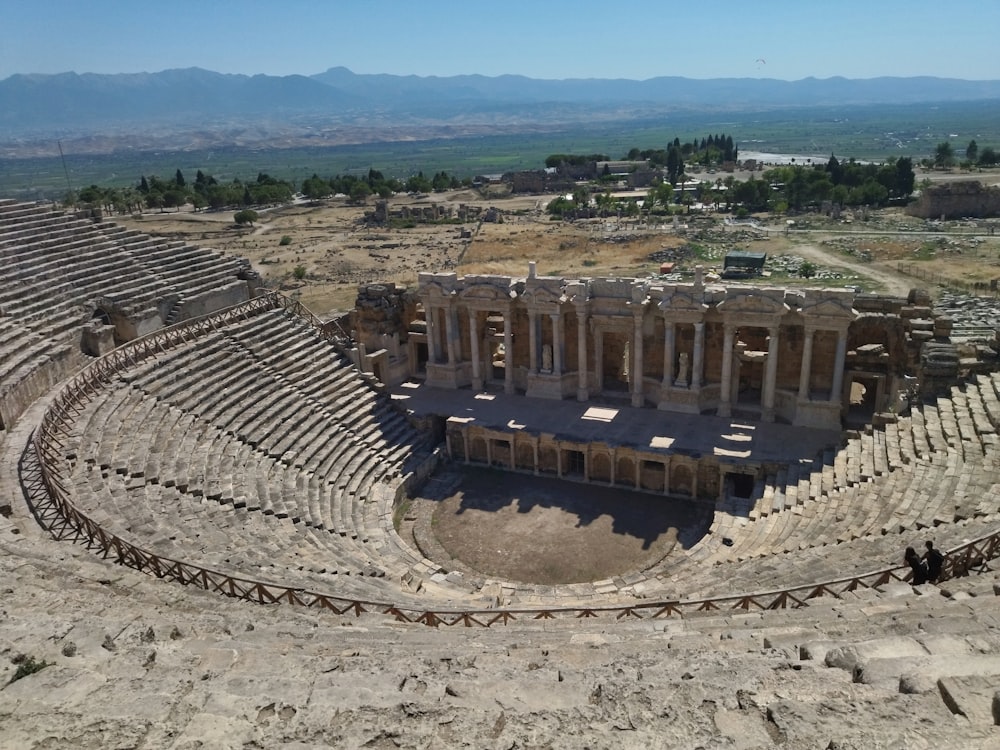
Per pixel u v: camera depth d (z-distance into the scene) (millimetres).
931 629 12984
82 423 33500
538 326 51156
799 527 31500
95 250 47875
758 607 19922
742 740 9484
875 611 16266
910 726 9078
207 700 10805
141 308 44562
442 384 54781
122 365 39562
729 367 46125
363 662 14000
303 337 50312
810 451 41531
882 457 34344
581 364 50031
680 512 41188
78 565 20547
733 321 45062
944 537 22906
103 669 11891
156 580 20562
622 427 46250
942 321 39250
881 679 10609
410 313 56938
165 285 48219
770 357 44906
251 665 13211
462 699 11438
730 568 28047
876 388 46375
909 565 19281
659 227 143375
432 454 47312
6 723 9977
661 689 10945
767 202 162375
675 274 97000
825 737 9180
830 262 105250
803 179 163250
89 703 10625
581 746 9656
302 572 26000
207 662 13219
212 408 39688
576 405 50312
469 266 113500
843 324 42438
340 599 21016
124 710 10477
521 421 47938
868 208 155750
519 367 53688
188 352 42906
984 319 64938
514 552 37906
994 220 131625
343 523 36531
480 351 54188
